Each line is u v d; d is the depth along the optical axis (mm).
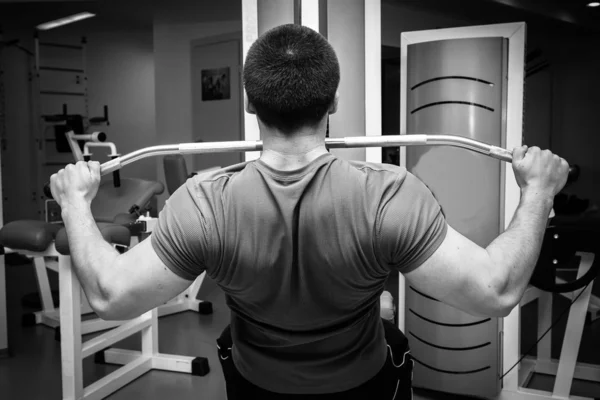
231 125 6805
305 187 894
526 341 3646
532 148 1027
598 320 3990
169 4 6738
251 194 905
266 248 901
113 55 8539
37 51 7176
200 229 915
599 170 8461
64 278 2533
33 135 7262
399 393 1194
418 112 2574
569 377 2596
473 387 2602
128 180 3967
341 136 2199
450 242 912
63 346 2545
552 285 2410
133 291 934
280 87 903
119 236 2820
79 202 1036
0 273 3230
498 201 2520
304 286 928
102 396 2693
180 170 4059
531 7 6680
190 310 4223
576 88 8578
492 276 903
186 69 7270
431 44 2516
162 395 2740
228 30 7027
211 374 3021
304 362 1030
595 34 8305
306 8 2039
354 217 889
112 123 8578
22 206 7219
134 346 3480
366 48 2270
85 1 6648
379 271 940
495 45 2455
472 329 2580
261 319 1001
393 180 915
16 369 3072
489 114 2473
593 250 2342
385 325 1301
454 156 2516
